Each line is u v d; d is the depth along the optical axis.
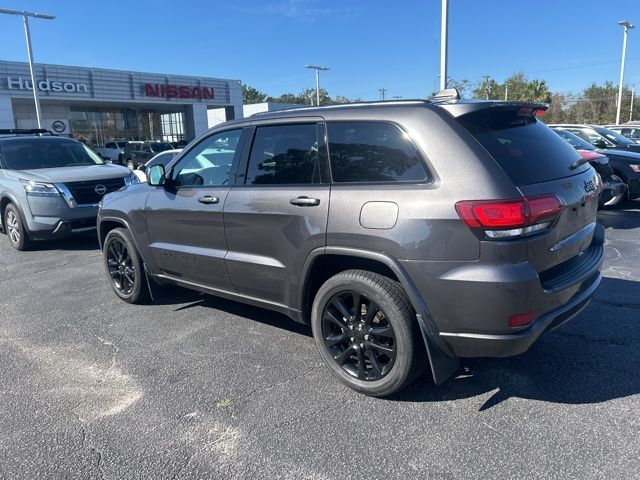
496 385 3.35
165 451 2.80
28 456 2.79
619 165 9.87
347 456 2.70
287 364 3.78
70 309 5.18
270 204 3.56
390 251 2.96
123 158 33.03
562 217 2.95
